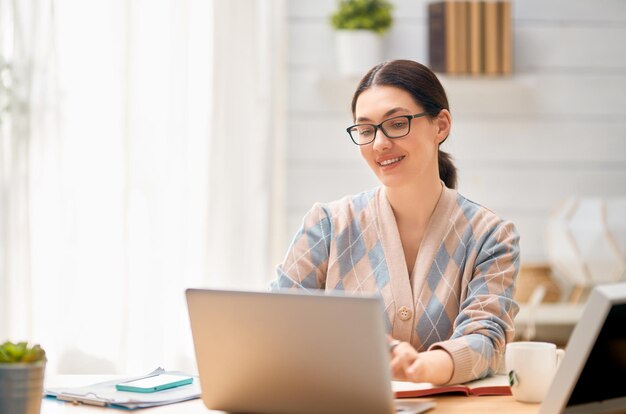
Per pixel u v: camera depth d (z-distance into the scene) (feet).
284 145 11.55
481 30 11.49
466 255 5.89
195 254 10.92
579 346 3.91
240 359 4.44
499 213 12.02
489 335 5.34
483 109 11.95
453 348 5.04
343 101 11.83
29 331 9.93
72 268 10.17
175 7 10.59
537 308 10.90
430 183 5.94
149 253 10.46
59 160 10.11
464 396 5.06
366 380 4.16
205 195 10.93
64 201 10.13
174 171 10.63
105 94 10.41
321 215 6.27
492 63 11.50
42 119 10.07
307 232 6.23
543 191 12.03
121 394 5.05
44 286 10.14
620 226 10.89
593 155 12.09
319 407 4.35
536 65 12.01
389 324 5.83
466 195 11.97
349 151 11.85
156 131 10.57
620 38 12.06
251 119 11.05
